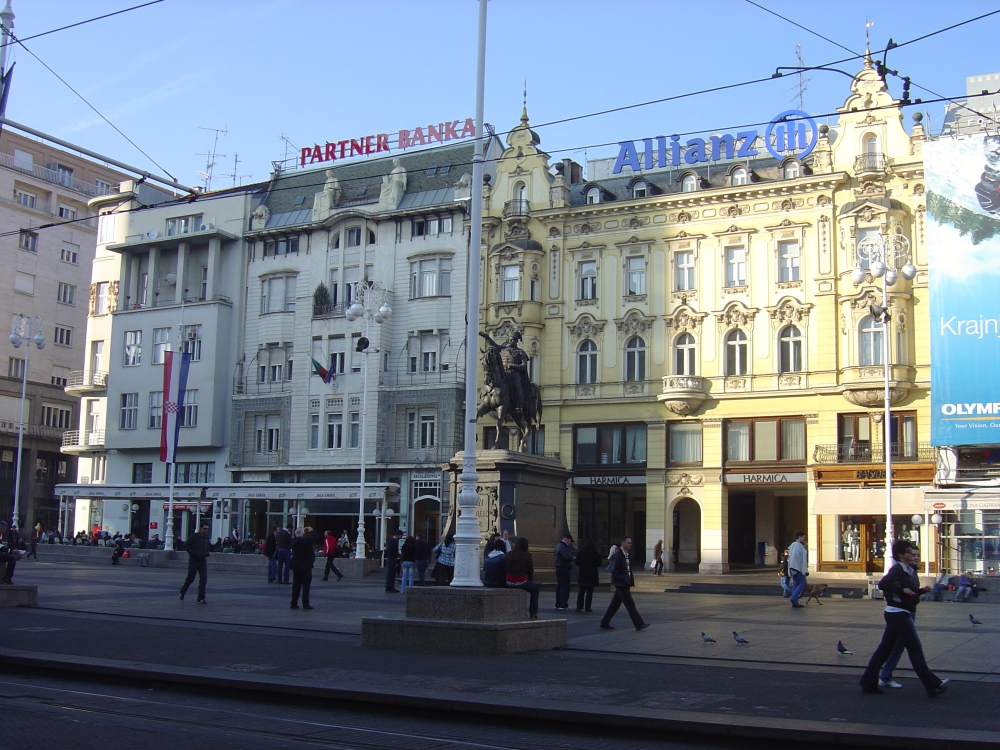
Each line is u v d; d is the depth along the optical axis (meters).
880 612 27.19
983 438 45.41
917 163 49.66
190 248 70.06
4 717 11.66
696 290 54.44
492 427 58.72
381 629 17.30
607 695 13.03
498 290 58.59
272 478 64.38
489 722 12.25
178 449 68.12
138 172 22.05
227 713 12.50
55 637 18.45
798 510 56.00
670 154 56.50
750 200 53.56
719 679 14.34
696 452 53.75
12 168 84.94
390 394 60.75
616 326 56.06
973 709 12.03
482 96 19.61
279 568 36.22
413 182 64.25
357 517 60.41
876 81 51.22
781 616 25.19
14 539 55.31
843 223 50.91
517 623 16.95
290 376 65.25
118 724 11.48
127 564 50.12
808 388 51.03
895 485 48.12
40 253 86.62
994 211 46.41
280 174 70.81
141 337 70.06
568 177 60.72
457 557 17.66
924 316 49.00
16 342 64.81
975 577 35.19
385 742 10.88
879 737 10.45
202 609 24.56
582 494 57.75
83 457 72.69
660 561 49.72
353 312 47.03
